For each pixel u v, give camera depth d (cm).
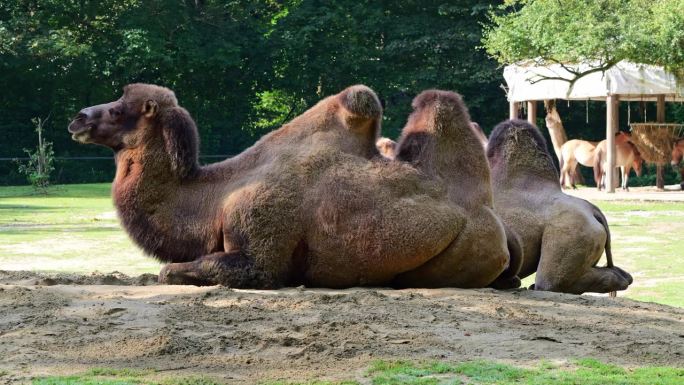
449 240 920
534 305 877
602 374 650
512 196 1093
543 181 1106
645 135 3631
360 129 947
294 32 5134
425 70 5022
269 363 661
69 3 4753
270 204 909
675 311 917
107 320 756
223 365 654
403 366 655
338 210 908
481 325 777
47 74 4744
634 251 1894
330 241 910
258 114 5453
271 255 906
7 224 2417
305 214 912
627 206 2902
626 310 894
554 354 704
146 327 738
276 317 779
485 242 937
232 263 904
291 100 5500
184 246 948
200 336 718
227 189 946
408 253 906
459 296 887
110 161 4847
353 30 5156
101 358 664
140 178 953
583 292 1078
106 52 4766
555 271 1057
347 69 5181
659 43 3011
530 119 3872
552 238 1066
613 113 3506
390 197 912
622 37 3056
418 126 955
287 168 928
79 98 4972
